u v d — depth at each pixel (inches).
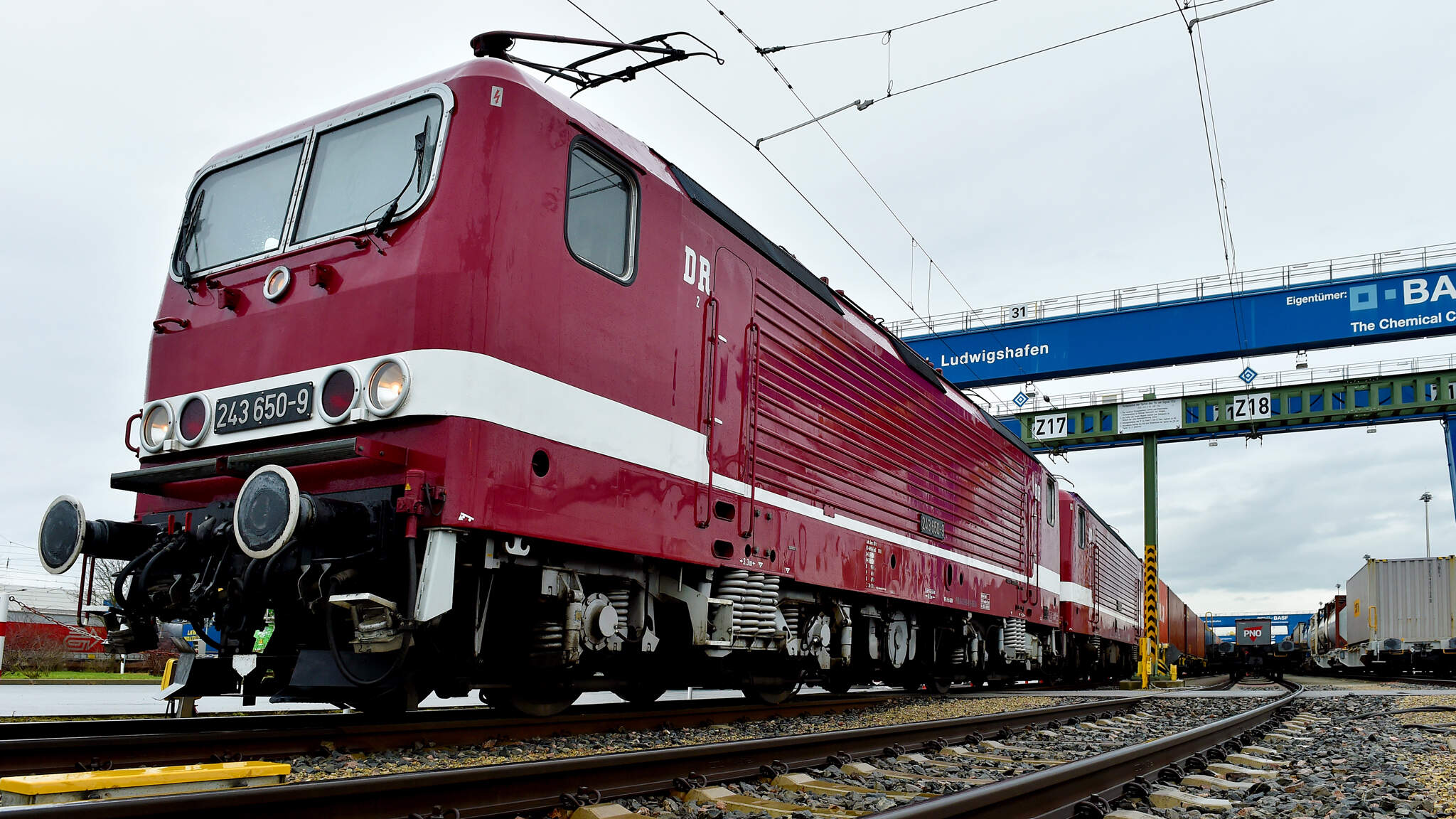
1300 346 815.7
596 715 277.7
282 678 246.5
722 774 200.4
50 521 242.5
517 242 228.8
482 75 234.7
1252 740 313.9
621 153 268.2
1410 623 1215.6
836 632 399.5
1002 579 578.2
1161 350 852.0
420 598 206.8
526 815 158.4
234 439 240.8
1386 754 288.0
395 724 232.1
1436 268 783.1
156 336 267.4
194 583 237.9
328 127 257.8
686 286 291.9
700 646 295.1
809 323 370.9
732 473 307.4
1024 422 967.0
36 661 673.0
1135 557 1227.2
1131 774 218.5
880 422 426.6
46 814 111.8
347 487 224.7
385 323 221.6
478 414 214.1
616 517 251.9
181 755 197.9
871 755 247.8
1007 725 326.6
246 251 261.6
